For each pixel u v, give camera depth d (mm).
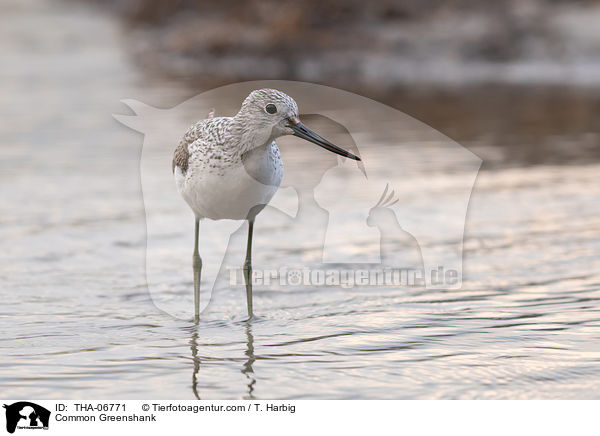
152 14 47438
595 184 16031
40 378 7629
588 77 32656
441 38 36469
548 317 9156
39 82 31875
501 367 7777
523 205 14492
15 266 11219
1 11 60812
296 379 7578
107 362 8016
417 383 7461
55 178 17078
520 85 30672
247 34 37344
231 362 8000
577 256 11477
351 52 35438
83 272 10977
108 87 29781
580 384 7379
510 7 38500
